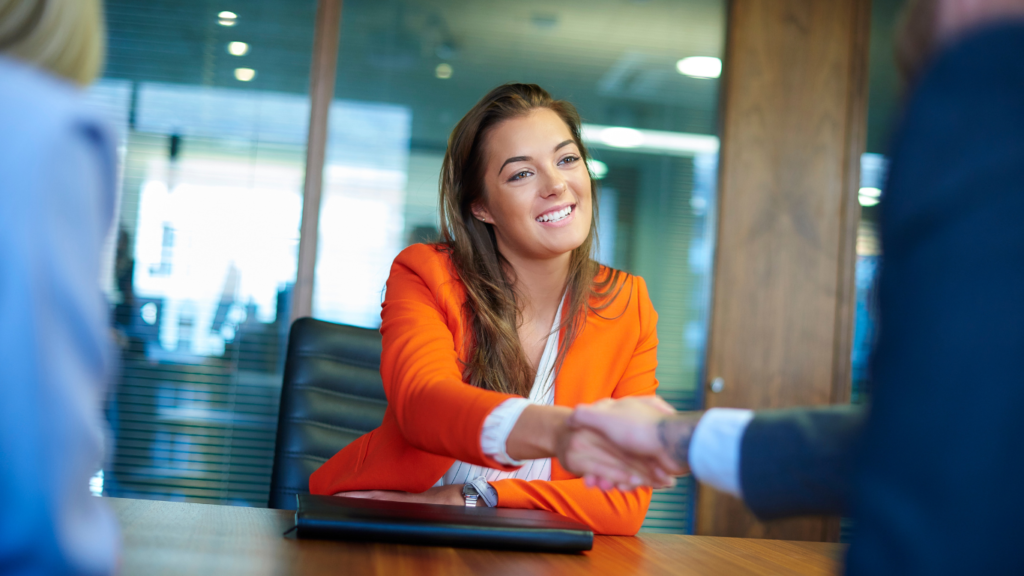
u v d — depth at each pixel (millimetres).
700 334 3328
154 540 862
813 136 3404
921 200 371
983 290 345
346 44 3164
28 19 514
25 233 405
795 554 1058
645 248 3314
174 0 3090
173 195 3057
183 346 3029
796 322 3354
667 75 3373
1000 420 334
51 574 409
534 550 954
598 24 3342
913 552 344
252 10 3121
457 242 1552
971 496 334
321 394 1850
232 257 3068
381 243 3145
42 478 404
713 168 3371
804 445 608
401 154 3174
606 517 1263
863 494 376
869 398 403
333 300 3105
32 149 417
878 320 400
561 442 865
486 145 1537
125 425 2979
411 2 3213
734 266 3334
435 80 3217
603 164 3312
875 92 3471
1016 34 383
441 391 1064
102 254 475
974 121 369
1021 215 349
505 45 3271
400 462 1357
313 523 912
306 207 3092
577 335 1524
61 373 422
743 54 3379
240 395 3045
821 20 3430
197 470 3012
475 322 1485
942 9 428
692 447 703
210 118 3086
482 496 1292
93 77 568
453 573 798
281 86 3121
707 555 1016
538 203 1495
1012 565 330
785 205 3377
